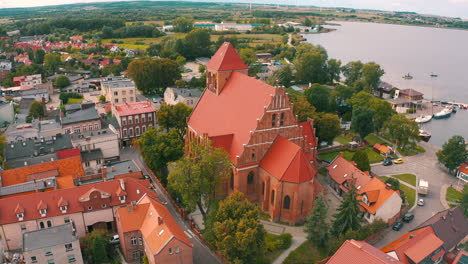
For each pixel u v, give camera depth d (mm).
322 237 80500
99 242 74312
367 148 142375
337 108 186125
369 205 93062
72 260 71312
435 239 78625
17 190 86125
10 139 128375
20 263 74500
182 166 86812
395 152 140375
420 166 129000
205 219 87312
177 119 135000
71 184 89938
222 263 77500
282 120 94000
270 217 92812
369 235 85375
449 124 191250
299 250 81375
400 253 74625
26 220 78188
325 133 131875
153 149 106750
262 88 95750
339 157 111938
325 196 96188
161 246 68438
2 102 169375
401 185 114875
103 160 118625
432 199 107125
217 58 112312
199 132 109250
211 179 88875
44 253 68500
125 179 86938
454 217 88688
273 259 78812
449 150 121000
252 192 97312
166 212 80812
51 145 118250
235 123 98750
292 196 87500
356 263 52875
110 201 84000
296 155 86625
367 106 161625
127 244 76688
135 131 143750
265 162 92875
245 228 69938
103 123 144250
